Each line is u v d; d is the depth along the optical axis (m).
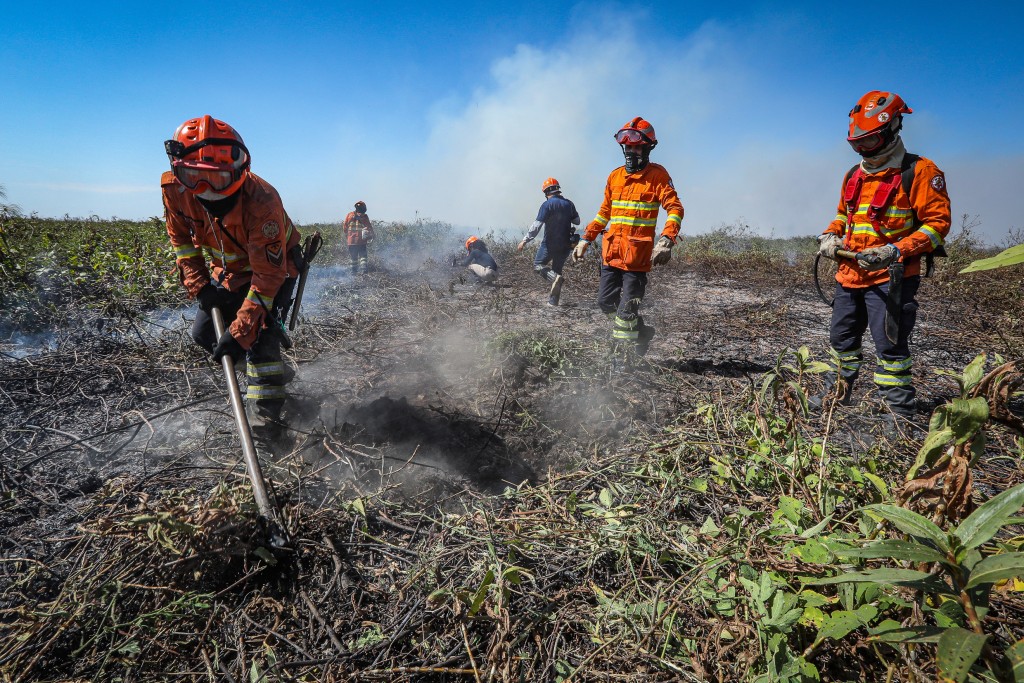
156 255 7.34
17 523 2.49
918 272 3.26
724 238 12.38
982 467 2.78
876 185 3.26
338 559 2.19
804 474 2.20
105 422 3.38
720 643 1.65
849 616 1.40
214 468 2.76
